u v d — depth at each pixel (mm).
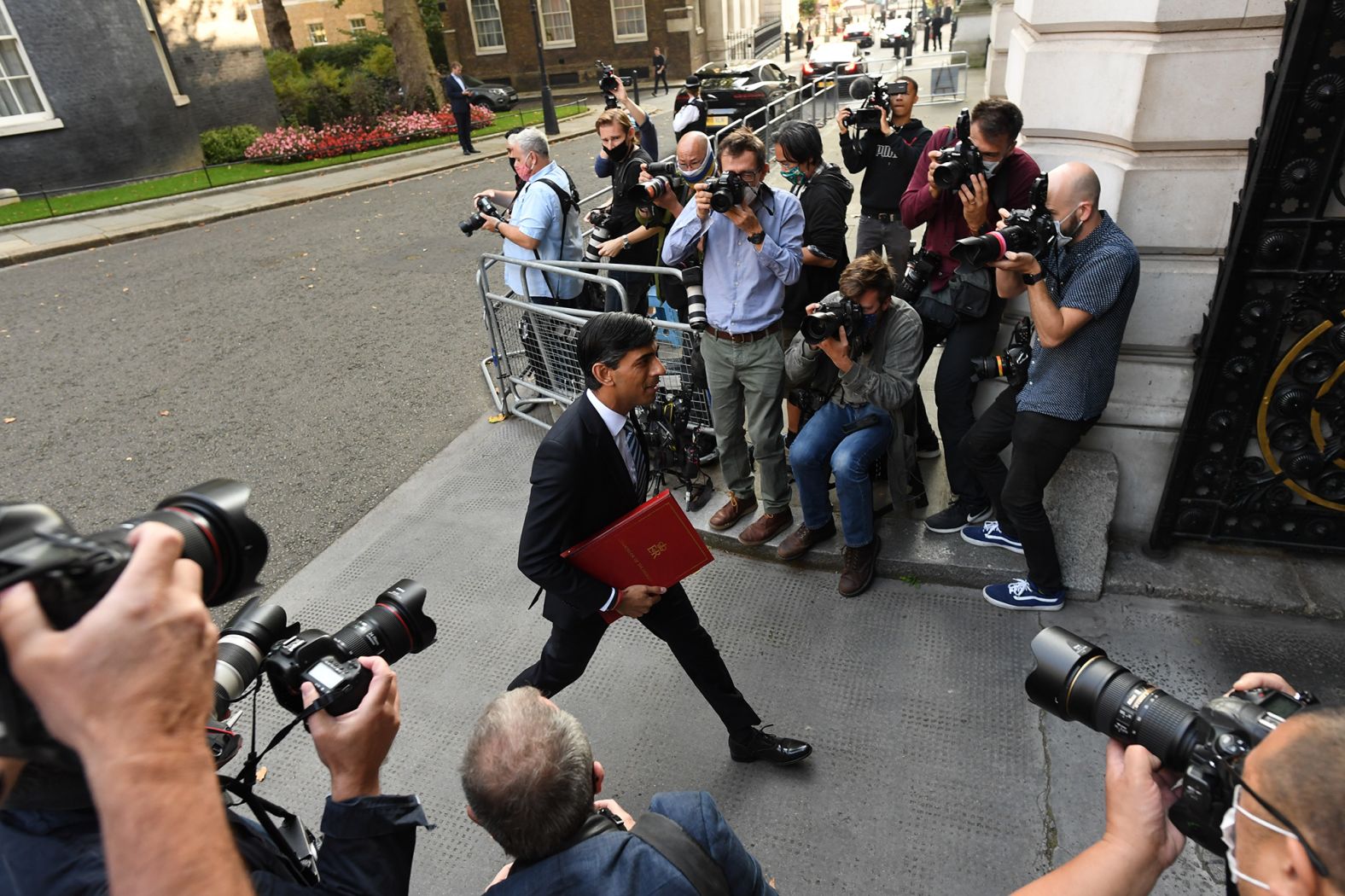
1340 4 2502
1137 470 3566
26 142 14508
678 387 4605
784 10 45812
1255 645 3141
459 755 3121
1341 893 798
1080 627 3307
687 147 4203
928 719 2996
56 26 14586
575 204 5277
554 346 5254
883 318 3305
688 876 1360
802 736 2990
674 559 2428
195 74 17641
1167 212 3146
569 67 30625
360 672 1239
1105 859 1098
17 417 6590
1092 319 2848
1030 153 3441
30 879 939
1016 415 3154
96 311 9070
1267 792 873
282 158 17391
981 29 17625
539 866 1385
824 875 2518
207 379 7008
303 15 33656
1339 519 3295
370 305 8453
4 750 741
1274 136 2721
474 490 4938
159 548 747
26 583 690
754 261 3506
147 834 682
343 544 4551
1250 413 3184
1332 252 2838
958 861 2510
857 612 3543
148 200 14125
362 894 1158
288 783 3078
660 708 3201
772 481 3826
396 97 22156
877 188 5324
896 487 3641
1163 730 1181
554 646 2713
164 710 713
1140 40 2998
